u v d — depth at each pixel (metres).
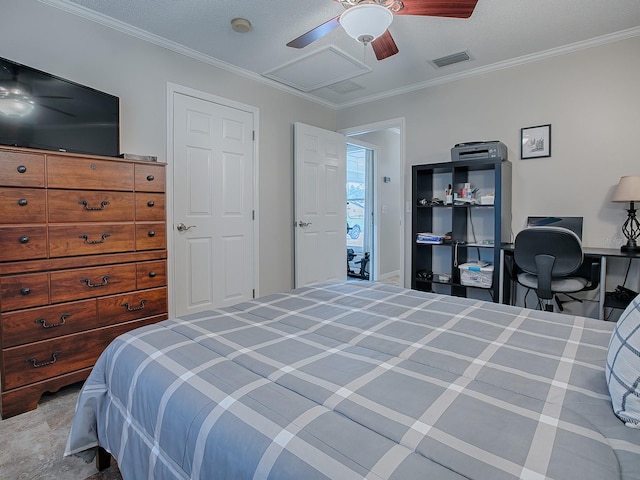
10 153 1.74
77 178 1.97
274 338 1.26
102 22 2.51
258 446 0.71
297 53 3.06
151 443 0.97
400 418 0.76
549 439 0.69
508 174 3.19
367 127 4.24
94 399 1.28
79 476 1.40
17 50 2.17
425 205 3.52
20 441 1.62
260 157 3.64
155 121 2.82
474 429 0.72
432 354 1.11
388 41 2.12
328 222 4.26
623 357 0.82
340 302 1.77
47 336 1.89
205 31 2.71
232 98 3.36
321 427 0.73
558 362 1.06
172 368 1.03
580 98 2.94
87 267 2.03
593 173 2.90
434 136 3.72
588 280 2.74
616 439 0.71
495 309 1.64
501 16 2.49
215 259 3.25
